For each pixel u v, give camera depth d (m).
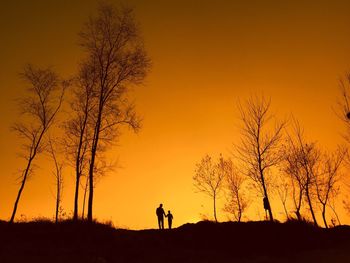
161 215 30.56
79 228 23.83
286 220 28.23
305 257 21.77
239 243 24.70
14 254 18.86
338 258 20.45
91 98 30.75
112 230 24.66
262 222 28.05
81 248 20.78
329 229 28.09
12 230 22.84
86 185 32.12
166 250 22.97
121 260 20.30
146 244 23.27
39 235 22.28
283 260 21.42
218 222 28.06
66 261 18.41
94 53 30.69
